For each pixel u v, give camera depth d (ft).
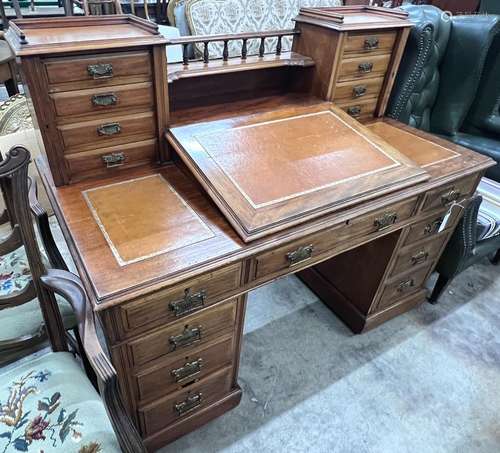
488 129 6.60
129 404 3.32
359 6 5.01
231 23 7.52
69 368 2.95
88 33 3.16
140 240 2.90
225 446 4.03
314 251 3.49
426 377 4.87
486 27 5.66
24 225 2.50
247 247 2.94
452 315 5.78
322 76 4.53
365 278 4.95
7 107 6.25
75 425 2.56
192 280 2.82
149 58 3.19
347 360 5.00
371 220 3.73
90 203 3.22
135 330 2.82
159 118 3.52
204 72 3.82
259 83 4.63
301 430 4.22
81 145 3.29
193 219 3.13
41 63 2.79
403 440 4.20
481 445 4.22
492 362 5.13
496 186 6.06
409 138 4.88
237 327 3.53
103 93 3.14
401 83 5.38
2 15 8.97
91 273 2.63
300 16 4.56
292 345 5.14
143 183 3.50
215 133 3.70
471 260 5.49
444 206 4.46
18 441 2.46
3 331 3.04
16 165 2.33
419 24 4.97
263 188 3.29
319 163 3.67
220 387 3.99
